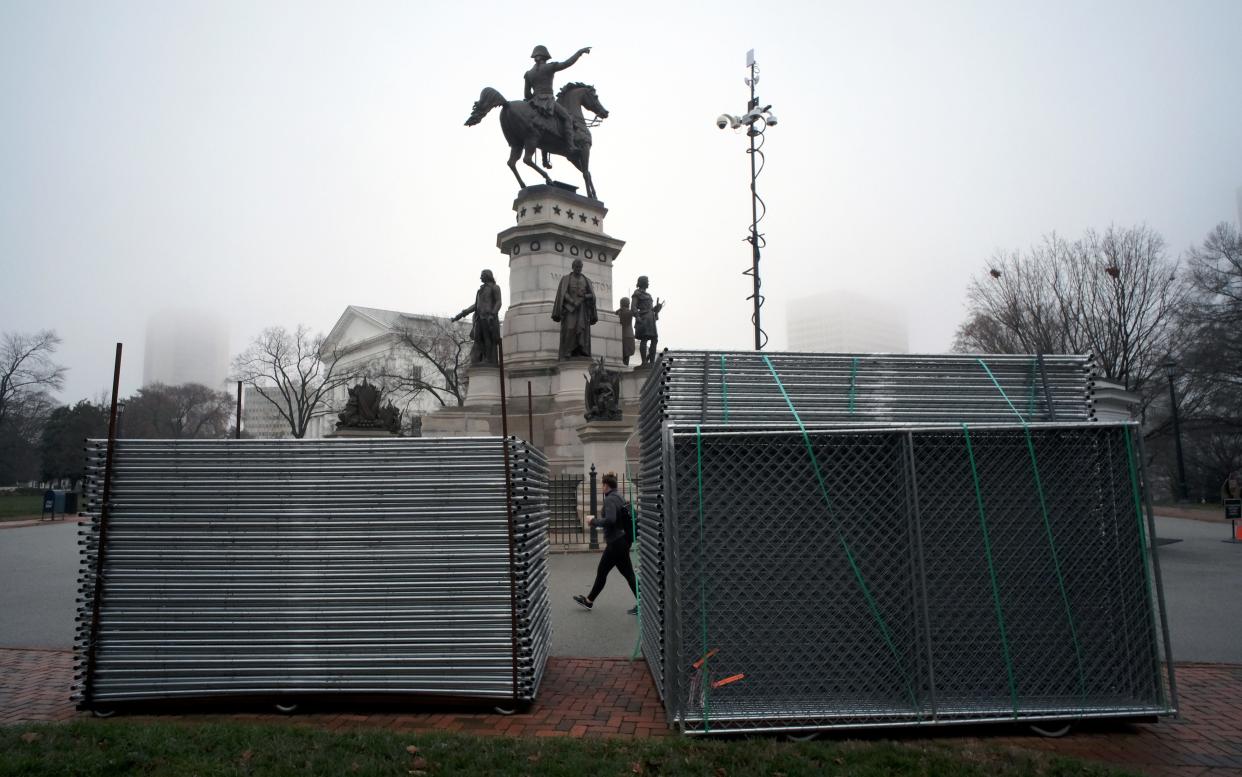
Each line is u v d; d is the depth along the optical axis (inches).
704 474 216.2
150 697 224.2
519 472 232.5
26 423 2534.5
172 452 232.4
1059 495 217.5
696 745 188.5
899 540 214.5
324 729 203.9
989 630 211.3
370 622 226.8
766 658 209.0
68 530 1081.4
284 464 232.4
